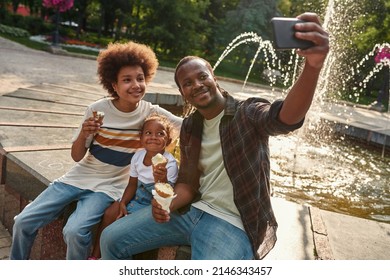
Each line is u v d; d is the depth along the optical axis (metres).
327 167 4.70
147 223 1.72
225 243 1.59
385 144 6.25
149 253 1.89
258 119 1.51
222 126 1.65
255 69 20.11
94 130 1.93
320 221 2.48
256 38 19.56
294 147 5.51
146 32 19.50
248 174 1.60
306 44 1.19
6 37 16.62
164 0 18.42
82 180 2.08
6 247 2.57
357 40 15.74
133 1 20.47
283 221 2.41
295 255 2.01
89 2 23.95
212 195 1.72
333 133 6.91
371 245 2.24
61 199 2.01
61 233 2.22
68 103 4.89
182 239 1.76
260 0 19.86
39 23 23.72
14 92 5.14
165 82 9.53
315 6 15.95
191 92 1.63
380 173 4.79
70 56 13.78
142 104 2.13
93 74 9.45
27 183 2.54
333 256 2.05
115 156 2.07
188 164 1.78
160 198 1.61
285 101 1.37
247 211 1.63
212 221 1.67
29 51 13.17
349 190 3.92
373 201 3.69
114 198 2.02
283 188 3.75
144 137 1.93
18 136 3.20
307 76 1.28
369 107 11.88
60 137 3.36
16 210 2.70
